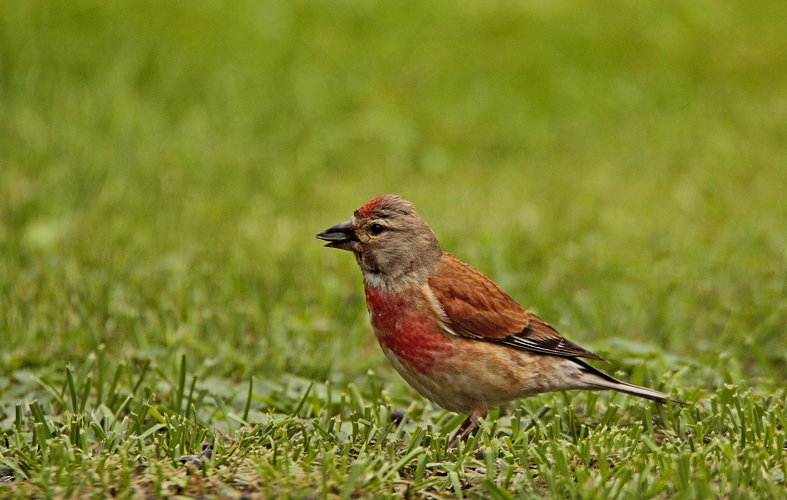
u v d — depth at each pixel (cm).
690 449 621
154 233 1267
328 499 533
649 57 2255
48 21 1975
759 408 667
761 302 1034
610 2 2461
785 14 2500
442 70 2081
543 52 2212
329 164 1691
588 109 2012
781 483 559
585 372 721
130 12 2070
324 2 2278
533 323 726
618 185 1630
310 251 1241
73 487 547
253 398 770
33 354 863
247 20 2133
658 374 822
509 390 716
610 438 632
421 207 1480
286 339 948
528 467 589
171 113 1802
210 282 1082
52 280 1050
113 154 1588
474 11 2350
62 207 1353
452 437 733
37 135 1617
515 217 1406
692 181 1647
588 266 1201
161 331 930
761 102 2078
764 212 1448
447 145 1811
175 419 692
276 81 1953
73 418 686
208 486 555
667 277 1145
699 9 2470
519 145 1831
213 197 1474
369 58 2091
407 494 557
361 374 912
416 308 718
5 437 668
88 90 1817
